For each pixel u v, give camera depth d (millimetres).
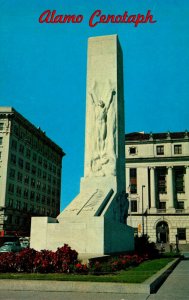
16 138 66188
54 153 87938
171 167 71375
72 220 19062
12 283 10617
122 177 25734
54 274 12406
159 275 12609
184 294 10008
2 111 64000
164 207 70750
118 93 26188
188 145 71688
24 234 64188
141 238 30812
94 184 23312
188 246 63625
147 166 72312
